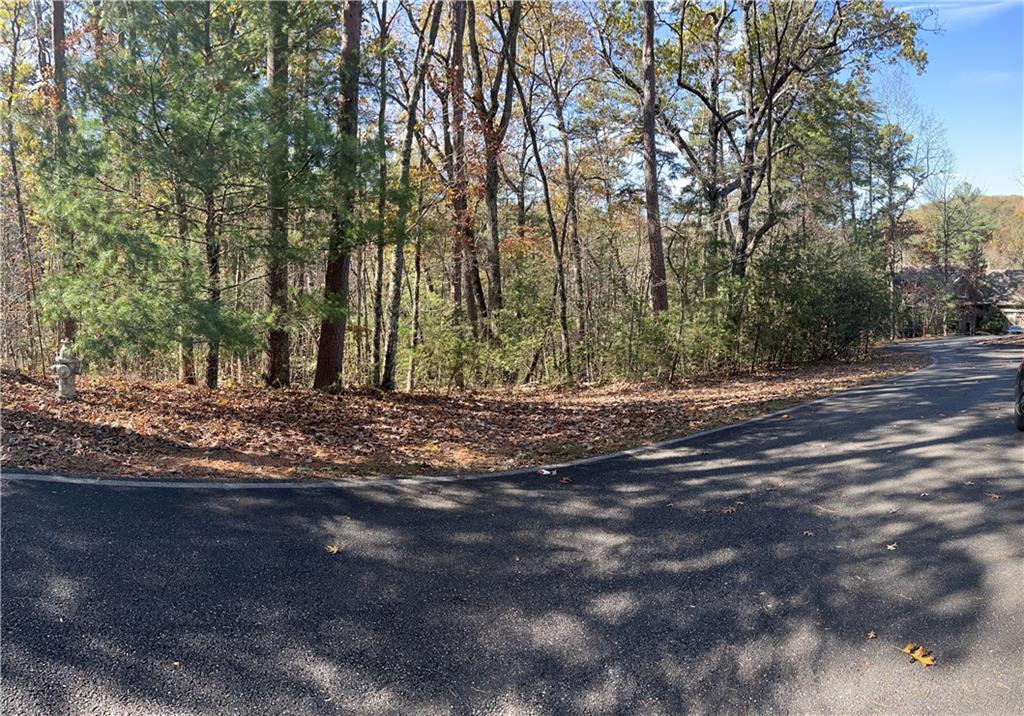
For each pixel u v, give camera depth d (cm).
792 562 430
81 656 308
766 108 2094
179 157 838
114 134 847
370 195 1027
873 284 2253
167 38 852
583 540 478
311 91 1020
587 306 2238
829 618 356
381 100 1241
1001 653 317
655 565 430
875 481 607
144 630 335
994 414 900
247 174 888
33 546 425
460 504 566
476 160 1728
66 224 865
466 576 413
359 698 286
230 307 898
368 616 358
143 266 834
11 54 1705
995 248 7244
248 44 1028
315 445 794
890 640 332
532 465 727
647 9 1903
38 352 1603
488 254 2014
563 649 328
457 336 1560
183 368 1170
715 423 980
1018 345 2945
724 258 1894
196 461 670
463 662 315
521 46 2359
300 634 337
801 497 571
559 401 1374
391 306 1270
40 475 570
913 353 2608
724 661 316
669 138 2345
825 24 2077
